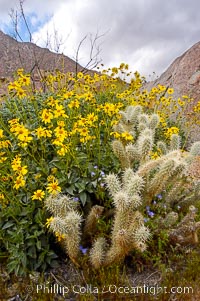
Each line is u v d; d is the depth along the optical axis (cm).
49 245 296
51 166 338
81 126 361
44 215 296
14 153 354
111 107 363
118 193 263
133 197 264
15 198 296
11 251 287
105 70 490
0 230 294
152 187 302
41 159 326
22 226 290
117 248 268
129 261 303
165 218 319
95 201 334
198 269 283
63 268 296
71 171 328
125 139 348
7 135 408
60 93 507
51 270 293
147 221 312
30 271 286
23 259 283
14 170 289
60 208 272
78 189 324
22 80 349
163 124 491
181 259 301
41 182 308
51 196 274
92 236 308
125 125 380
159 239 301
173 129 389
